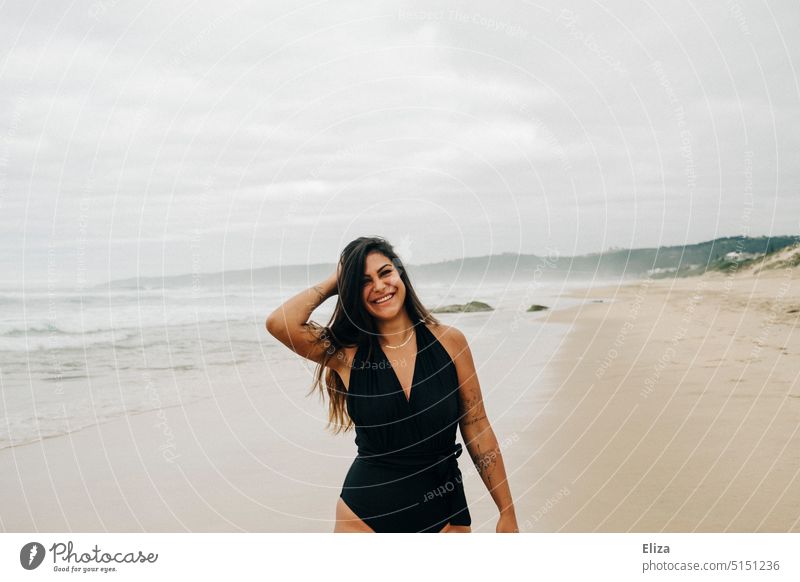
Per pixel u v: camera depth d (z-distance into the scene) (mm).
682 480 4730
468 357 3338
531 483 4871
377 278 3170
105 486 5422
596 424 6098
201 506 4988
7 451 6305
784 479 4652
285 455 6137
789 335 9711
